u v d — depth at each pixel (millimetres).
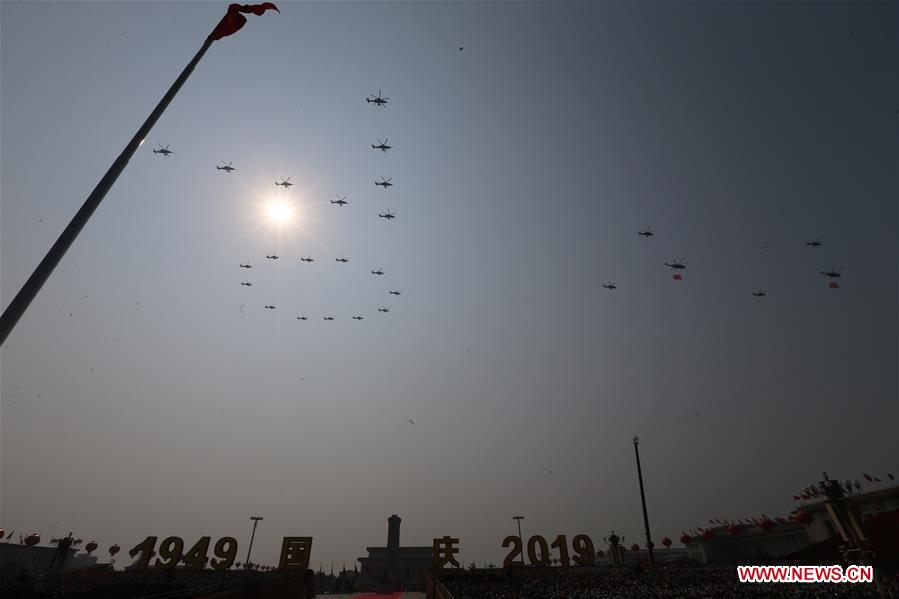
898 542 26578
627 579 50250
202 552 62875
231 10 18562
